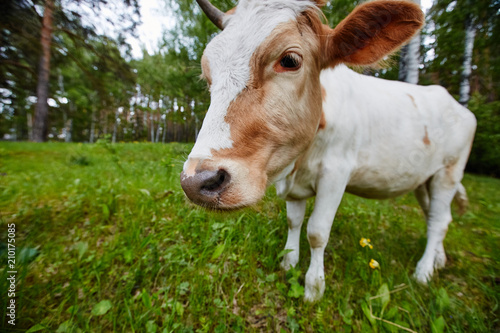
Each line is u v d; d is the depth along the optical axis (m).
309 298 0.70
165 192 1.29
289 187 0.74
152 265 0.76
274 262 0.81
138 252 0.82
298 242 0.87
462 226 1.32
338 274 0.80
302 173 0.72
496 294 0.74
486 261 0.96
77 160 2.44
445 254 1.01
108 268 0.76
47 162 2.55
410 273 0.88
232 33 0.47
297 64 0.47
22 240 0.89
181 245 0.84
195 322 0.60
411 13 0.50
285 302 0.70
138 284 0.72
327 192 0.71
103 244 0.88
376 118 0.77
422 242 1.04
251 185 0.46
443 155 0.89
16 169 2.09
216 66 0.47
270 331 0.61
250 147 0.46
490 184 2.62
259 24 0.46
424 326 0.63
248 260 0.80
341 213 1.24
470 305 0.73
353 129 0.72
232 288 0.67
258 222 1.00
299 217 0.85
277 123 0.48
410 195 1.86
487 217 1.45
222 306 0.63
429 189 0.96
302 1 0.50
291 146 0.53
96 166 2.32
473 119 0.94
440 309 0.63
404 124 0.81
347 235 1.04
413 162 0.83
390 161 0.80
